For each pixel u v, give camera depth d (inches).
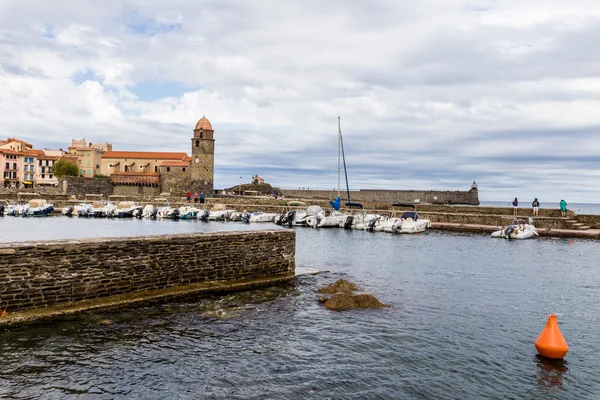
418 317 609.6
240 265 760.3
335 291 729.0
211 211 2657.5
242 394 375.2
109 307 568.1
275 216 2516.0
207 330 523.5
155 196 4210.1
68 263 553.0
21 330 487.2
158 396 365.4
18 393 357.7
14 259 509.7
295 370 426.0
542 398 386.3
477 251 1355.8
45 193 3900.1
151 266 637.3
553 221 2007.9
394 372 429.4
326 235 1843.0
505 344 512.1
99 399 355.3
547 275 957.2
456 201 4065.0
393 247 1439.5
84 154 5310.0
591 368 449.7
